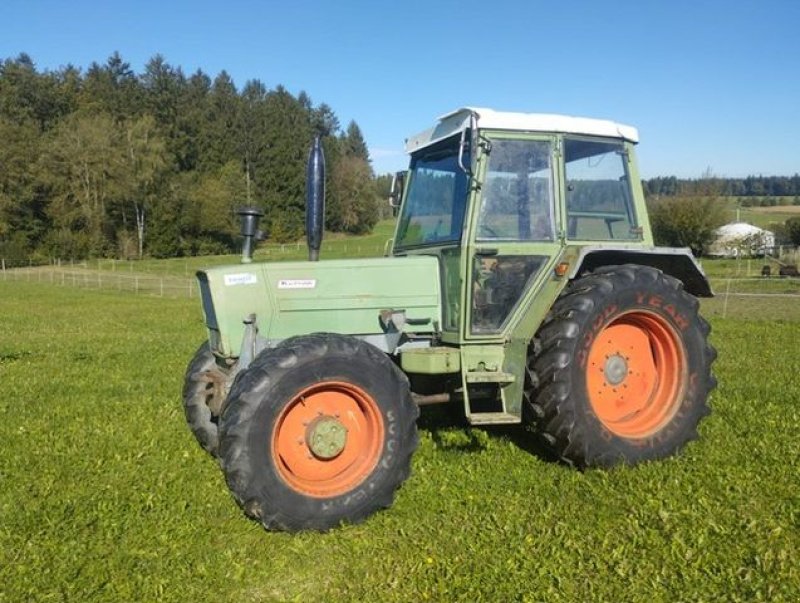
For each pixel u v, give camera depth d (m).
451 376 4.93
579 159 5.04
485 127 4.68
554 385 4.53
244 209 4.77
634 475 4.45
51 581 3.34
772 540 3.53
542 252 4.88
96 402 7.06
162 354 10.70
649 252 5.07
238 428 3.83
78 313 19.88
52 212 58.47
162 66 78.94
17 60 82.56
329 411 4.15
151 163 60.56
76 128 60.69
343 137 100.56
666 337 4.95
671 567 3.33
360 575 3.38
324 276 4.64
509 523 3.84
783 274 30.14
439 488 4.42
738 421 5.64
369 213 67.94
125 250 58.91
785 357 9.15
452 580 3.28
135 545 3.70
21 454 5.23
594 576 3.28
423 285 4.84
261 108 75.62
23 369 9.27
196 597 3.24
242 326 4.48
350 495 4.00
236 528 3.94
